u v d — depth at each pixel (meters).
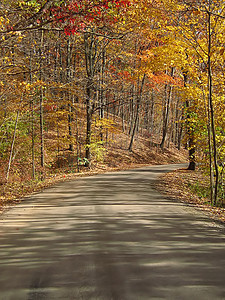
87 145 24.78
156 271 4.20
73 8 7.84
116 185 14.41
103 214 8.02
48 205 9.46
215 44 11.81
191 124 14.99
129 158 33.91
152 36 21.95
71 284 3.80
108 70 25.61
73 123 26.66
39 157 22.30
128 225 6.86
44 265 4.44
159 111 52.62
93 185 14.49
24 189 13.83
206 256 4.83
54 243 5.53
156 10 12.02
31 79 15.27
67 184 15.22
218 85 13.07
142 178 17.89
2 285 3.79
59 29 8.48
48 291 3.61
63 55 28.61
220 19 11.13
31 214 8.12
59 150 28.78
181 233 6.25
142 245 5.40
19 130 19.48
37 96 17.33
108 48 25.81
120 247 5.28
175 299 3.39
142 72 23.42
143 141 44.12
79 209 8.72
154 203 9.77
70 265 4.44
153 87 30.94
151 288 3.67
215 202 11.52
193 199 11.62
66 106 24.81
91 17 8.08
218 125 13.75
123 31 14.12
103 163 28.64
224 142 13.64
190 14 11.58
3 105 15.83
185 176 20.00
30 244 5.48
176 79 22.42
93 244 5.46
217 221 7.50
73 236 5.99
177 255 4.87
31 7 8.39
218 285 3.76
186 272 4.17
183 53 12.64
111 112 53.34
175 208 9.01
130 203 9.69
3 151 19.80
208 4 10.46
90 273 4.14
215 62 12.21
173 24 12.47
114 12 8.66
